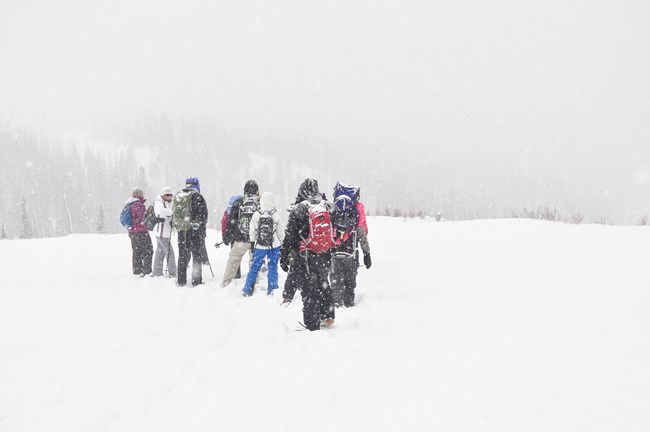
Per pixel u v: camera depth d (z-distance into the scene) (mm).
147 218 9078
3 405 3391
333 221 6172
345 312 6133
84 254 13320
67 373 4008
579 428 2863
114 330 5363
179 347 4723
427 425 2992
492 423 2992
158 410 3287
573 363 3873
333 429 2971
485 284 7023
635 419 2930
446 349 4414
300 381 3793
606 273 7164
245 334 5188
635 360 3855
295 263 5539
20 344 4809
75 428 3031
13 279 8992
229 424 3057
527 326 4930
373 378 3811
